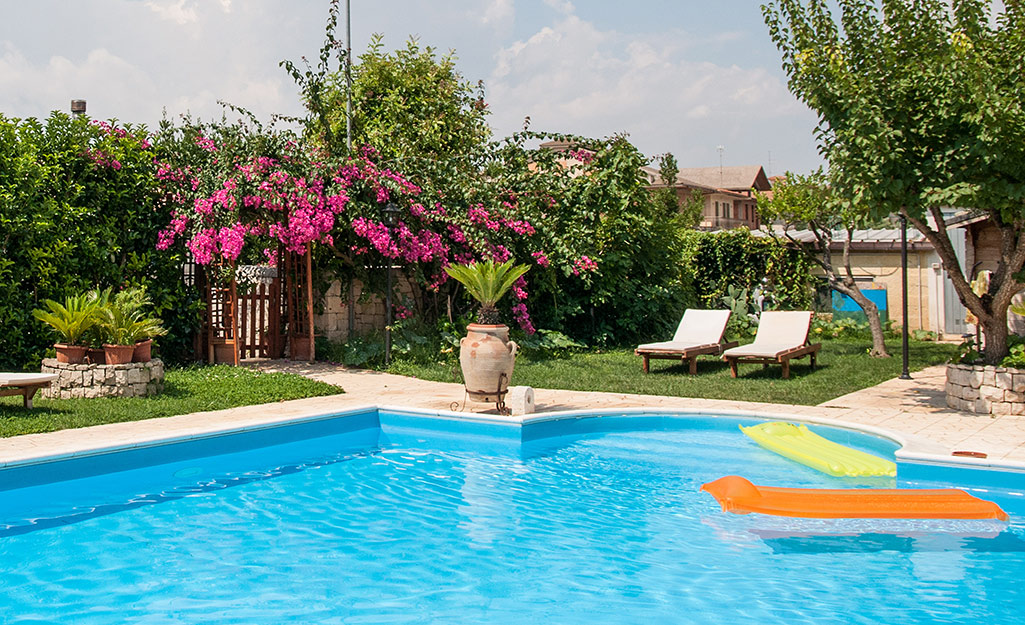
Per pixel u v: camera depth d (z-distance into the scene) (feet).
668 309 65.62
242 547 19.12
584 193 57.36
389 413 32.68
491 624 14.79
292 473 26.25
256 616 15.14
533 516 21.61
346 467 27.07
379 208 47.26
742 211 217.97
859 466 25.07
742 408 33.01
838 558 18.28
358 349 47.01
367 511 22.08
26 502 22.39
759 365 48.62
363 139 58.23
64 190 40.24
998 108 26.32
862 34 30.94
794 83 31.89
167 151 44.75
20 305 38.73
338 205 44.50
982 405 31.17
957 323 69.51
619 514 21.68
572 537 19.84
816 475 25.05
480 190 52.21
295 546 19.19
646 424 32.35
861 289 74.84
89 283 40.65
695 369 44.98
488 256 50.06
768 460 27.25
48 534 20.10
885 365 47.96
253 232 44.19
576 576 17.25
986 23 30.22
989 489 22.72
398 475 25.94
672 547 19.07
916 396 35.99
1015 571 17.46
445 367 45.06
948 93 27.84
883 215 29.37
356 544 19.34
